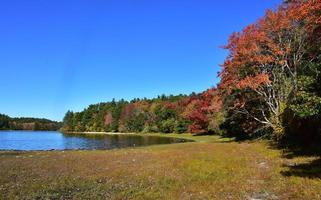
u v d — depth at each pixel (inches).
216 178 757.9
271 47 1535.4
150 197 607.2
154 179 772.6
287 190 618.8
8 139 3902.6
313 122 1139.9
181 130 4490.7
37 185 724.7
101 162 1126.4
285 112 1302.9
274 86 1562.5
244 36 1616.6
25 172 921.5
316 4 1082.1
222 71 1711.4
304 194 577.9
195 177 776.9
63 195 631.2
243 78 1669.5
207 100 3351.4
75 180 783.7
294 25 1494.8
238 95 1798.7
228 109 1942.7
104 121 7012.8
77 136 4815.5
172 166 950.4
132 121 6190.9
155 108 5679.1
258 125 1860.2
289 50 1488.7
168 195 618.2
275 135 1487.5
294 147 1247.5
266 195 601.3
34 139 3900.1
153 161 1088.8
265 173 790.5
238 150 1293.1
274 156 1071.0
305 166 842.8
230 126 2390.5
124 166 1004.6
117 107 6825.8
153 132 5492.1
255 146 1425.9
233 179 740.7
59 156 1371.8
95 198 606.5
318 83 833.5
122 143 2837.1
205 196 604.4
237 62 1621.6
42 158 1296.8
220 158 1063.0
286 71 1600.6
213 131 3282.5
